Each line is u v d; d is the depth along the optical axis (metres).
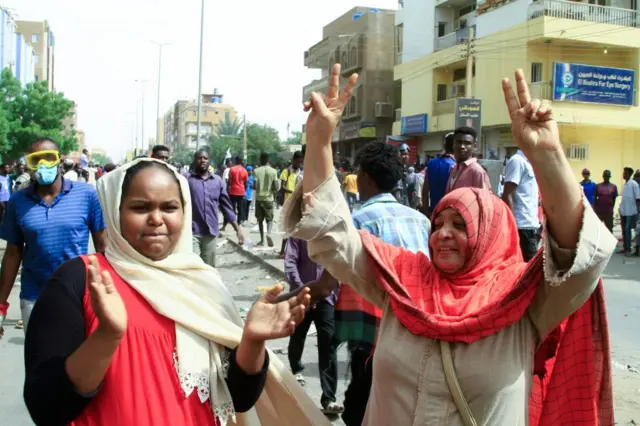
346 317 3.40
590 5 23.30
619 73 23.42
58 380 1.63
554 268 1.84
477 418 1.98
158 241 1.92
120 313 1.60
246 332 1.88
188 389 1.81
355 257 2.18
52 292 1.78
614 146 24.45
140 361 1.78
